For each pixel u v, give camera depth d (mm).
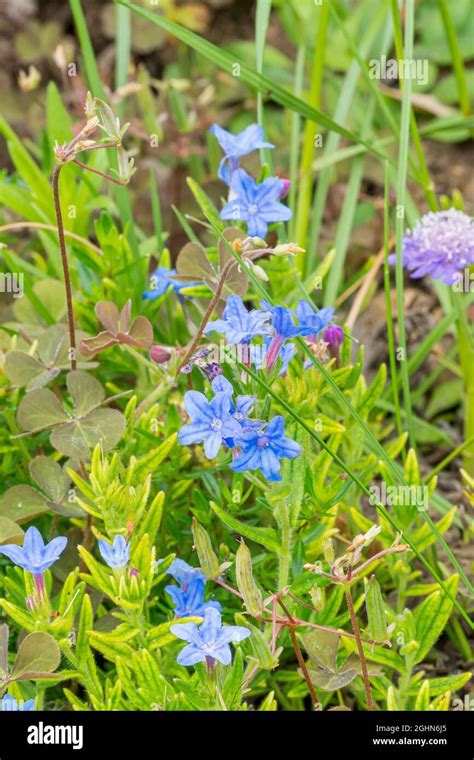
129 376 616
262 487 517
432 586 538
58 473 521
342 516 565
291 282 571
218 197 712
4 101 772
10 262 588
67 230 615
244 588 470
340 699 528
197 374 539
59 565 536
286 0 705
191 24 838
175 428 542
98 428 516
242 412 475
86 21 835
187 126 693
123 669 487
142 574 492
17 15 821
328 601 507
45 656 476
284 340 481
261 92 605
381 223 720
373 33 695
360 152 666
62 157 492
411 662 503
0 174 640
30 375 537
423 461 646
